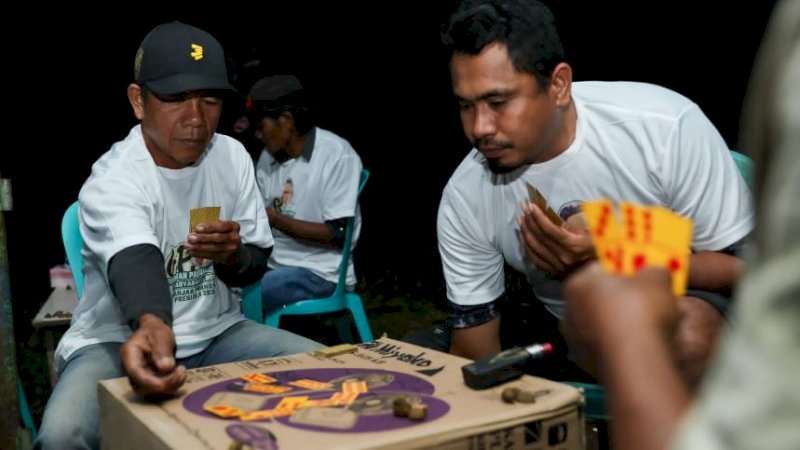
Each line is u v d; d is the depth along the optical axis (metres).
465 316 2.22
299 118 3.81
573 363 2.14
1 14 9.41
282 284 3.61
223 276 2.23
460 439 1.15
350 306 3.80
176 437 1.17
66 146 9.58
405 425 1.17
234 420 1.23
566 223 1.75
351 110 9.70
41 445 1.74
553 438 1.22
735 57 8.27
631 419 0.58
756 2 8.12
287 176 3.90
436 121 9.55
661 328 0.62
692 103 2.00
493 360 1.35
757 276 0.41
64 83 9.58
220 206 2.25
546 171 2.00
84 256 2.14
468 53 1.75
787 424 0.38
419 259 6.47
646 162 1.92
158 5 9.58
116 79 9.65
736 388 0.40
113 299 2.06
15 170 9.42
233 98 2.11
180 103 2.05
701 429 0.42
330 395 1.34
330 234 3.72
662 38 8.54
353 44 9.62
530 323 2.27
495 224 2.14
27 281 6.25
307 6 9.52
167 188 2.15
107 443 1.46
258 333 2.18
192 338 2.16
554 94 1.82
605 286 0.65
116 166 2.09
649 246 0.79
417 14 9.50
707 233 1.93
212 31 9.52
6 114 9.48
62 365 2.11
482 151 1.83
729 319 1.59
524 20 1.75
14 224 7.96
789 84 0.41
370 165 9.45
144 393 1.35
